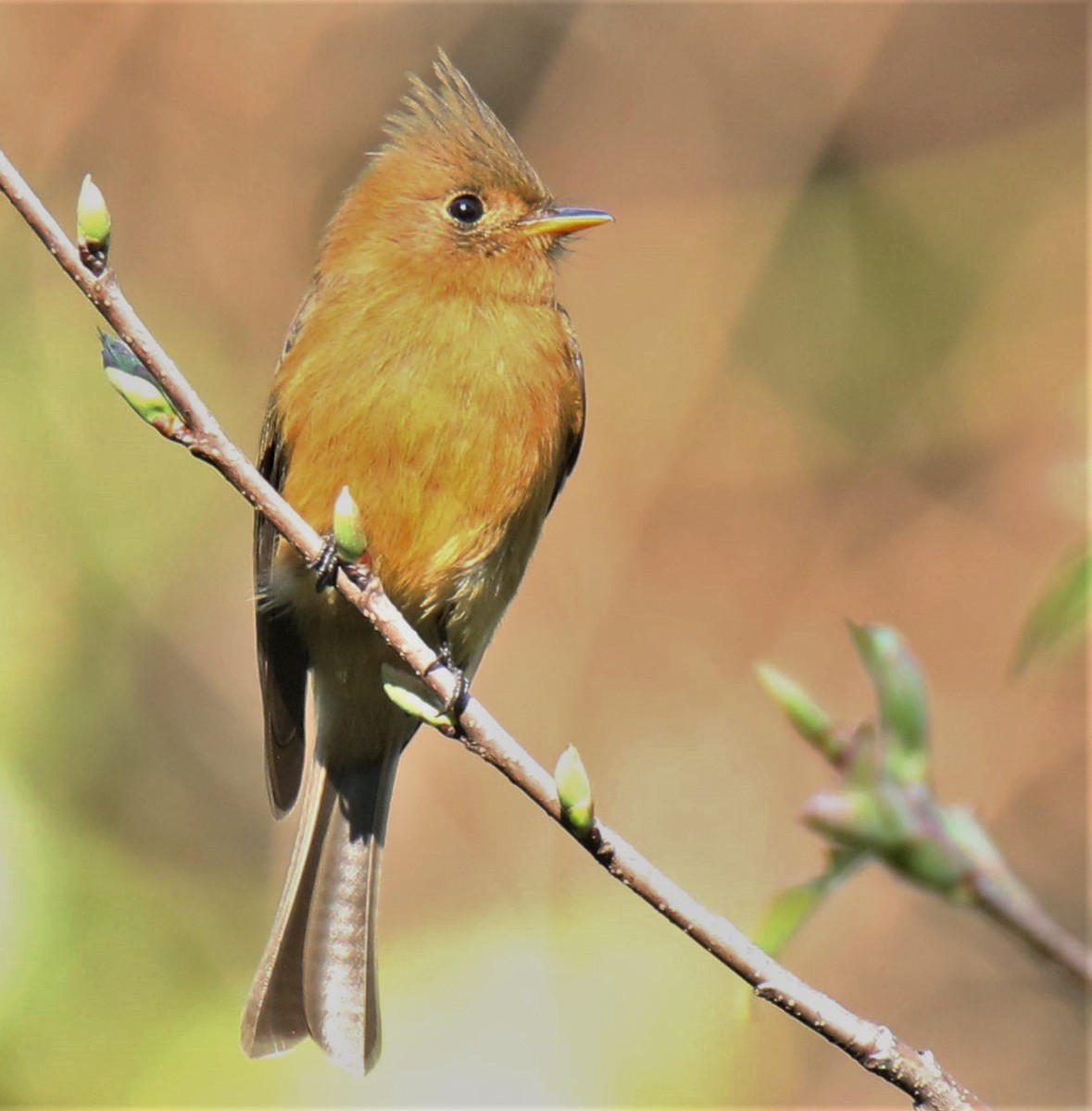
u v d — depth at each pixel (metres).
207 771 11.59
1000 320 13.97
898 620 13.45
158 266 13.10
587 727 13.06
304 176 13.34
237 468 5.59
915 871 5.82
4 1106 9.16
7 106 12.98
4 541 11.20
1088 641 13.12
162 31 13.23
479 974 10.70
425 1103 9.98
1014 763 13.14
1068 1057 12.20
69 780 10.80
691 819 12.87
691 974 10.77
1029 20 14.31
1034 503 13.49
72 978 9.63
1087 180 14.16
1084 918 12.71
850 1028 5.12
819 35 14.09
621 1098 10.22
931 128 14.15
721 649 13.30
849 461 13.73
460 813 12.13
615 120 14.01
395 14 13.66
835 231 14.01
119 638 11.43
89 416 11.73
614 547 13.45
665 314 13.83
